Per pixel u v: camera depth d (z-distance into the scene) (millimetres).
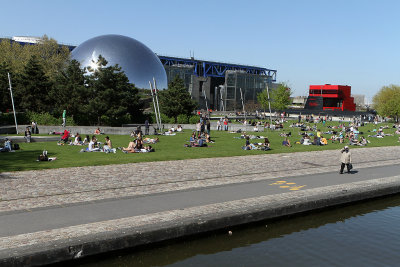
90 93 45531
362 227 12484
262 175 17484
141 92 81812
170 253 9961
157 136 37719
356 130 41719
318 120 76938
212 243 10688
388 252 10359
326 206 13914
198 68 175000
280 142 34125
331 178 17297
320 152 26938
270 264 9445
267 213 12125
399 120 101688
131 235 9430
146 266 9227
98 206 11570
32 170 16969
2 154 22625
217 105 167375
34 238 8727
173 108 56938
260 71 195750
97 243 8930
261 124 57656
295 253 10180
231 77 156250
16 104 49375
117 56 82938
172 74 148625
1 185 14000
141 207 11578
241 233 11477
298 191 14367
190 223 10430
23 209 11031
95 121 47281
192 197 12984
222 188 14508
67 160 20375
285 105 114500
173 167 18766
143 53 87188
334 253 10242
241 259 9711
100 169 17656
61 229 9391
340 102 134500
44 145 28109
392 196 16500
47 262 8273
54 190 13438
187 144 28672
